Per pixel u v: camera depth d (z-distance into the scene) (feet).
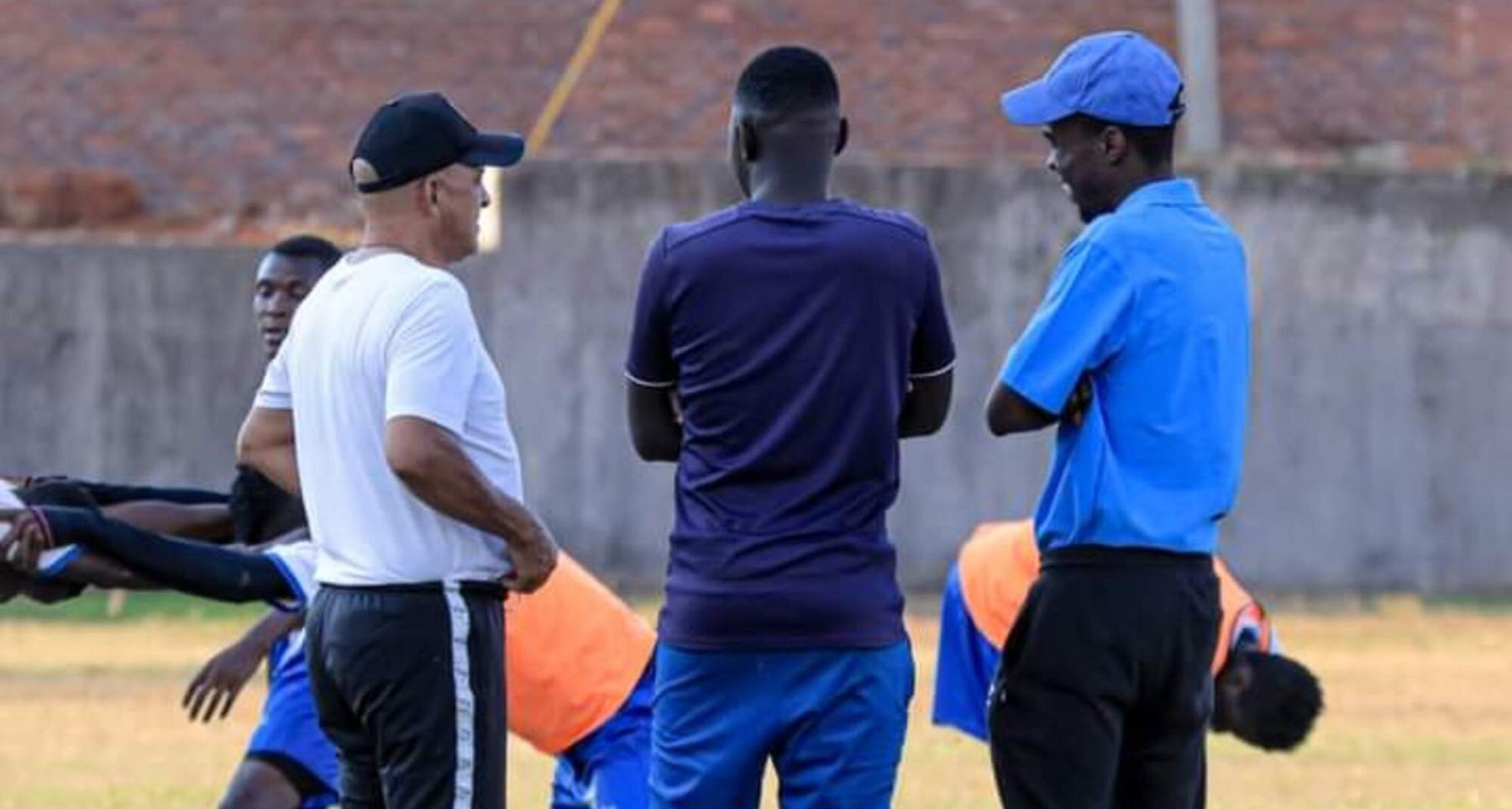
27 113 250.98
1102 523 72.18
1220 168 226.38
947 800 118.93
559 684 85.05
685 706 72.33
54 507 73.20
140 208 247.91
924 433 75.05
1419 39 256.52
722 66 251.19
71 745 137.18
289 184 249.96
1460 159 250.16
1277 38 255.09
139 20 255.29
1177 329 72.18
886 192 223.30
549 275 222.69
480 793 70.49
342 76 254.06
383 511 69.97
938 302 73.00
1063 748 72.74
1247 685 91.76
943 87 251.19
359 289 70.33
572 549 222.89
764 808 115.34
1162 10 254.47
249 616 203.62
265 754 85.66
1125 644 72.13
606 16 252.62
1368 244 226.99
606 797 85.40
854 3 254.06
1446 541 227.20
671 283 71.56
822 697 71.41
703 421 71.72
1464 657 183.11
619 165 222.48
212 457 222.89
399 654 69.82
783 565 71.05
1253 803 121.29
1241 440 74.38
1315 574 226.38
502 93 252.62
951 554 223.30
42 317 222.28
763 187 72.08
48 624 197.06
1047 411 71.72
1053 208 223.10
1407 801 122.42
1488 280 227.40
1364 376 226.99
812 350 70.85
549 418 222.48
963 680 96.43
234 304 222.89
